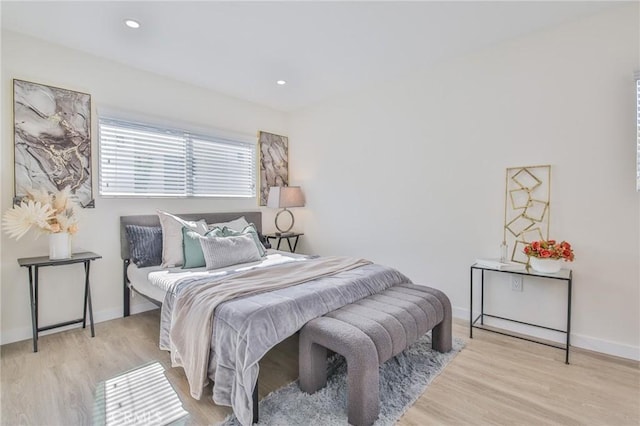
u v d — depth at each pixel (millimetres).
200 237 2721
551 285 2416
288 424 1507
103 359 2148
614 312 2178
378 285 2297
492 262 2479
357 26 2312
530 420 1544
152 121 3086
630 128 2096
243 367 1485
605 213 2191
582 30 2240
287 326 1646
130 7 2072
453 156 2898
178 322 1877
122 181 2949
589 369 2002
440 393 1763
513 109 2547
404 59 2861
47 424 1519
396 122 3303
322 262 2686
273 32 2385
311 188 4211
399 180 3303
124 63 2900
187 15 2162
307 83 3408
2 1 1989
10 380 1890
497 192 2648
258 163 4102
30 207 2254
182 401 1691
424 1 2031
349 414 1521
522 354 2207
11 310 2408
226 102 3742
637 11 2053
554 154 2375
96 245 2791
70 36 2438
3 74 2330
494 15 2199
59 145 2568
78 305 2717
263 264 2799
